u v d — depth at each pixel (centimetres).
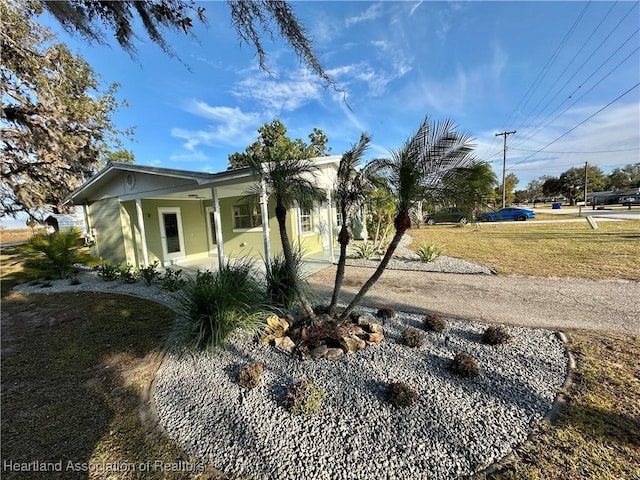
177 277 674
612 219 1680
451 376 262
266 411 235
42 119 925
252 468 189
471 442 194
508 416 213
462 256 855
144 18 256
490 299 480
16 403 271
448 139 258
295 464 189
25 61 794
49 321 484
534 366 273
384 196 330
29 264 822
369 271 735
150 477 188
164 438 221
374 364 285
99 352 368
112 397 276
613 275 584
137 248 898
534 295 490
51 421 246
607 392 233
